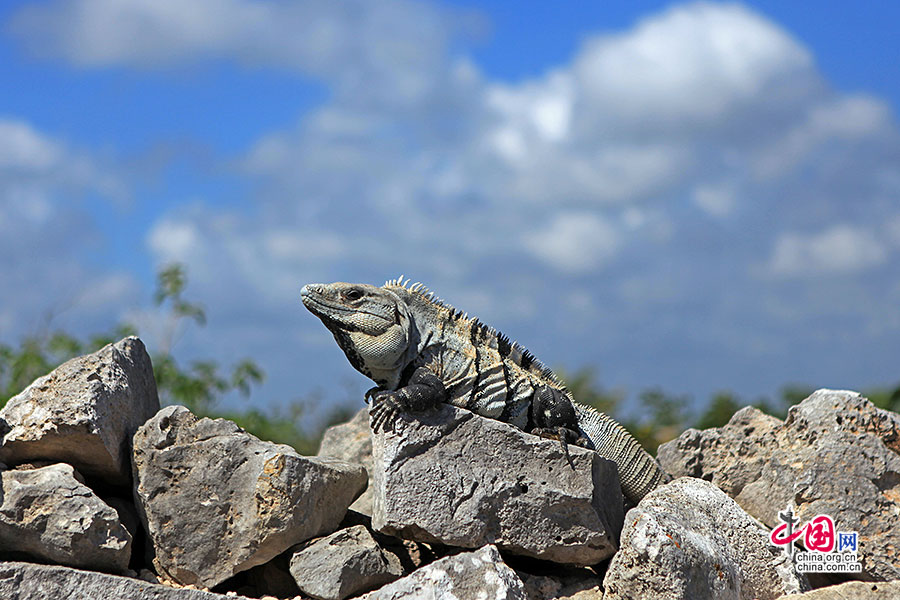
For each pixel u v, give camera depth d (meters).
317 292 11.01
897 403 20.34
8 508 9.80
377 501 10.96
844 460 11.66
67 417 10.35
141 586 9.72
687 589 9.88
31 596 9.52
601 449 12.29
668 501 11.47
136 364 12.02
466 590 9.71
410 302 11.41
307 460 10.71
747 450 13.09
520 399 11.48
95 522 9.91
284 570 11.02
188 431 10.88
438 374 11.18
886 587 10.45
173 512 10.63
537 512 10.64
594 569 11.48
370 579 10.67
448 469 10.59
